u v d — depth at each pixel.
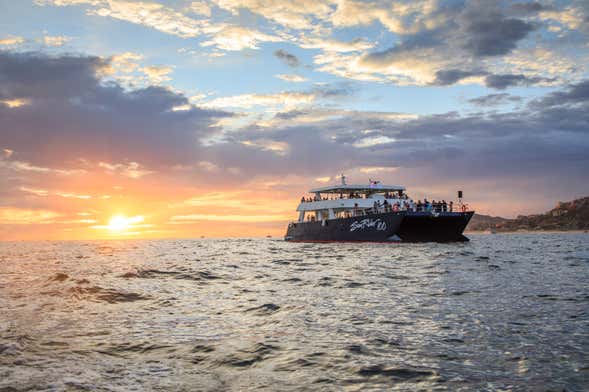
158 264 30.55
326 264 27.41
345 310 11.09
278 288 16.22
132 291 15.30
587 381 5.55
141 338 8.26
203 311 11.29
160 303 12.71
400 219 43.28
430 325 9.11
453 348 7.27
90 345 7.73
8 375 6.00
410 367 6.25
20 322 9.75
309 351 7.19
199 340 8.09
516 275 18.86
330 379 5.79
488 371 6.04
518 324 9.02
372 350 7.20
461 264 24.83
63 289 15.41
